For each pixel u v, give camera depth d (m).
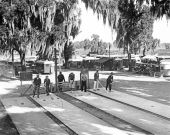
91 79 36.50
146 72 44.88
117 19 43.44
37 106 20.27
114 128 14.33
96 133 13.45
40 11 34.12
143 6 43.59
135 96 22.95
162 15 32.69
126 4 42.75
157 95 23.56
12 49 38.53
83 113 17.73
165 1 32.03
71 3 37.84
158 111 17.53
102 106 19.53
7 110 18.98
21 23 34.25
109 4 42.94
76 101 21.73
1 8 32.12
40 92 25.91
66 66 60.78
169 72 40.28
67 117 16.70
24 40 34.44
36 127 14.83
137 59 67.38
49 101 21.66
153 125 14.80
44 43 36.41
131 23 45.03
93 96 23.39
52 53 37.91
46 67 48.19
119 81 34.28
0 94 25.72
